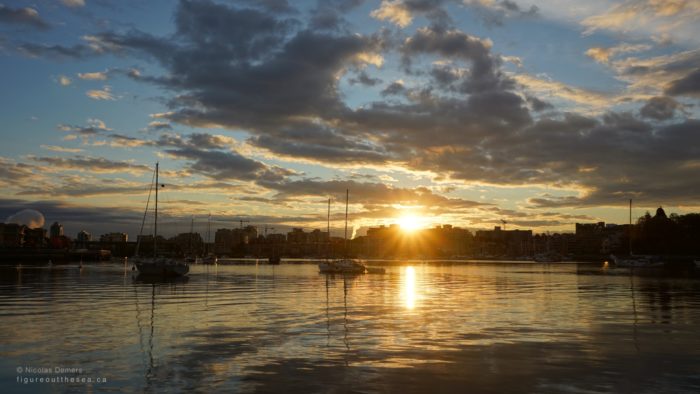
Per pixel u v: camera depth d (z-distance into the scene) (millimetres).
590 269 145750
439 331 28156
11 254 175750
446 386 17578
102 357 21609
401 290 58906
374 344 24375
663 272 116312
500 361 21094
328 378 18453
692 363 20984
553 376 18891
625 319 33312
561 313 36375
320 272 111188
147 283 68250
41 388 17375
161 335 26562
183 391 17016
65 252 191750
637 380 18469
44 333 27031
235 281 75688
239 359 21281
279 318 33094
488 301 45375
